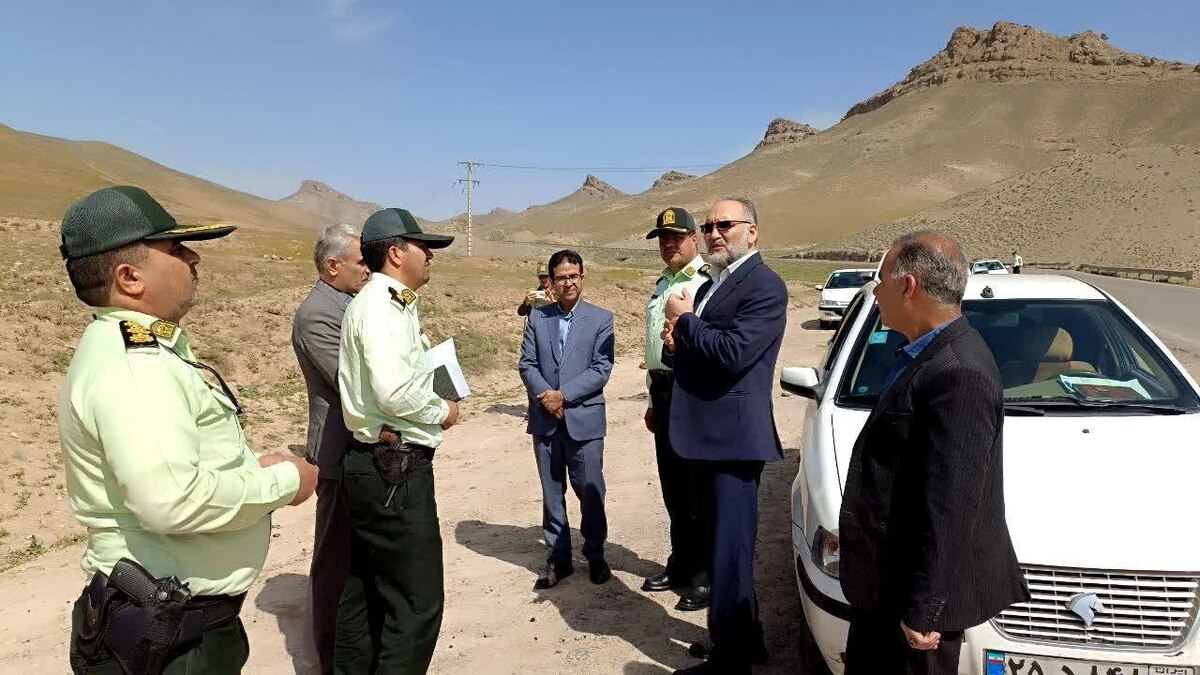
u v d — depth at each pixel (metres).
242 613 4.52
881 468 2.23
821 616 3.07
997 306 4.52
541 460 4.73
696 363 3.45
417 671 2.99
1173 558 2.70
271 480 2.14
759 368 3.40
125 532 1.95
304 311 3.45
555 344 4.70
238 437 2.20
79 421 1.90
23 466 7.45
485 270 29.28
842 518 2.32
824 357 5.27
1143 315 22.28
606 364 4.63
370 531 2.99
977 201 112.19
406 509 2.95
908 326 2.31
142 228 1.99
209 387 2.10
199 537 2.01
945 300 2.22
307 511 6.55
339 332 3.43
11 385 9.29
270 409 10.23
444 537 5.77
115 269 1.97
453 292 19.77
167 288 2.05
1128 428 3.47
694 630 4.11
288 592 4.82
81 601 2.00
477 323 16.67
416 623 2.99
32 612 4.64
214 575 2.04
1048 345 4.20
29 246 18.53
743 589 3.42
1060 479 3.10
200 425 2.05
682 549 4.53
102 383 1.87
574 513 6.25
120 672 1.92
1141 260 75.06
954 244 2.26
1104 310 4.41
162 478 1.84
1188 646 2.64
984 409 2.06
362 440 2.98
